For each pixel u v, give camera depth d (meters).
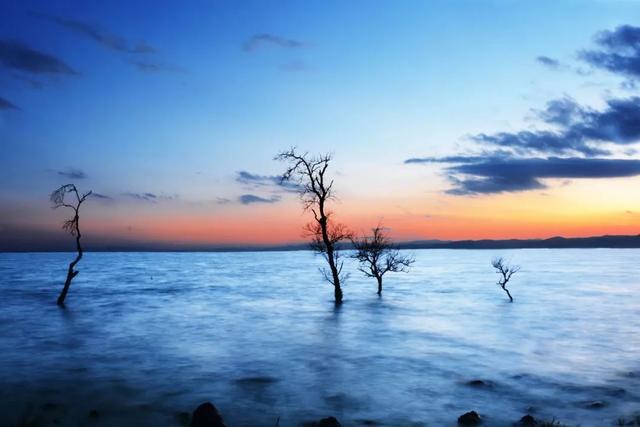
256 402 15.34
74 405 14.77
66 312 42.66
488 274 107.38
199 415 12.36
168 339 28.33
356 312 40.91
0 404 14.81
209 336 29.38
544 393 16.39
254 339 28.11
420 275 105.12
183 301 52.72
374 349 24.84
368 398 15.86
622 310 41.72
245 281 90.69
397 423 13.29
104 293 64.12
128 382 17.91
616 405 14.95
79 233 46.56
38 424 12.80
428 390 16.86
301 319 36.84
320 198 41.84
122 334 30.36
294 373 19.50
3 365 21.08
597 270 121.69
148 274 122.75
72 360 22.22
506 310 41.78
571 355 23.14
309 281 88.69
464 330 31.03
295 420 13.52
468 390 16.84
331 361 21.88
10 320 37.38
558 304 46.50
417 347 25.34
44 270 150.00
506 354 23.42
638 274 102.62
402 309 42.84
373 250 54.44
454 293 59.50
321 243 45.69
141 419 13.38
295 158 40.41
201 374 19.31
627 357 22.62
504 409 14.60
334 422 12.77
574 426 12.87
